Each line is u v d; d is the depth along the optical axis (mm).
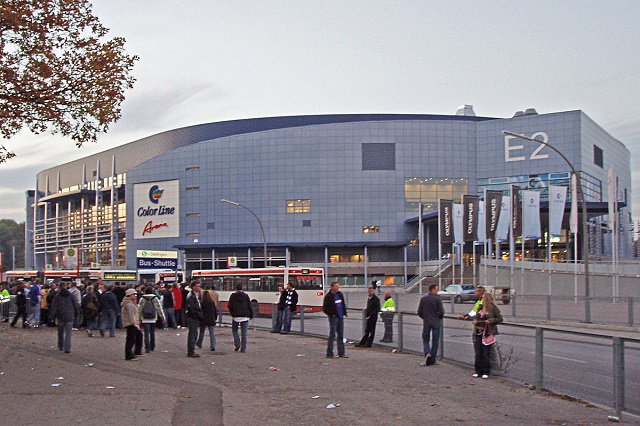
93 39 18594
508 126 107438
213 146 114562
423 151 109562
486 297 14172
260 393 12383
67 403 11133
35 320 29906
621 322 27703
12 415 10141
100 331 25031
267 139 112000
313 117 121375
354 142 110000
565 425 9586
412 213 109125
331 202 109500
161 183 118812
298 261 110125
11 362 16828
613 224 46625
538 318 31469
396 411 10625
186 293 29859
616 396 10180
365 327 21500
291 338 25172
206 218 114125
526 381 12977
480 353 14133
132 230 121938
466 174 109625
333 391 12555
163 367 16250
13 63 17750
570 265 55469
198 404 11227
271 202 111000
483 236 71688
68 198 153500
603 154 118312
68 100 18344
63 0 17812
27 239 177625
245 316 19922
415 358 17703
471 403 11258
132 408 10734
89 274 58156
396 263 107938
